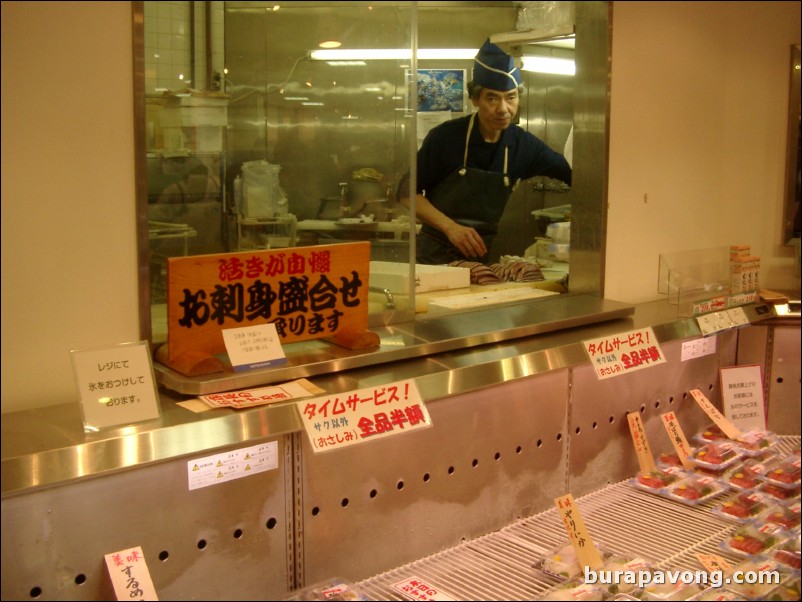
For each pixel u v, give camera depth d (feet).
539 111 10.08
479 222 10.45
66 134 5.47
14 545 4.53
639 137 9.71
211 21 6.75
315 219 7.50
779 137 11.01
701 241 10.79
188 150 6.63
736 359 9.71
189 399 5.57
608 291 9.68
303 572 5.73
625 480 8.14
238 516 5.36
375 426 5.76
